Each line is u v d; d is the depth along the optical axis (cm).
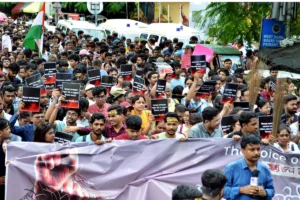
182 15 3747
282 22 1842
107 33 3350
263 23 1825
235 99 1283
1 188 884
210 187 651
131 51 2536
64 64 1739
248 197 772
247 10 2217
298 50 1747
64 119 1118
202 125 993
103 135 1008
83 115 1108
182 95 1402
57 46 2325
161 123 1048
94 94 1180
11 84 1331
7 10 6178
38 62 1816
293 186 886
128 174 872
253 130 923
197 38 2722
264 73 1602
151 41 2647
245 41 2342
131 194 871
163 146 885
